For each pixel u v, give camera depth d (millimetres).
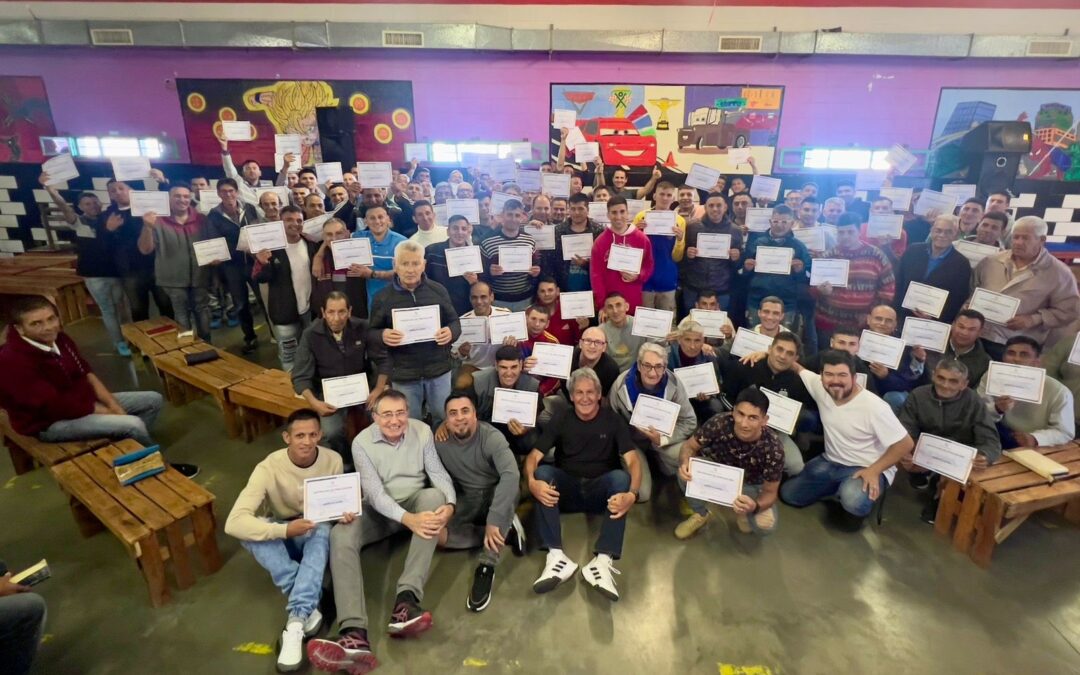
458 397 2787
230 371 4160
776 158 7309
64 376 3176
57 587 2717
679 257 4875
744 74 7016
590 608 2633
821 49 6676
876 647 2424
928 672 2312
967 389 3109
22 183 7352
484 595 2617
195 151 7312
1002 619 2570
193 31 6602
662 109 7156
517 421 3133
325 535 2602
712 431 2994
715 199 4566
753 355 3574
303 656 2352
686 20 6781
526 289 4363
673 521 3244
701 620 2566
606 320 3930
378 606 2635
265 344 5676
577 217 4535
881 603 2658
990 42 6559
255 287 5344
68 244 7461
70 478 2861
